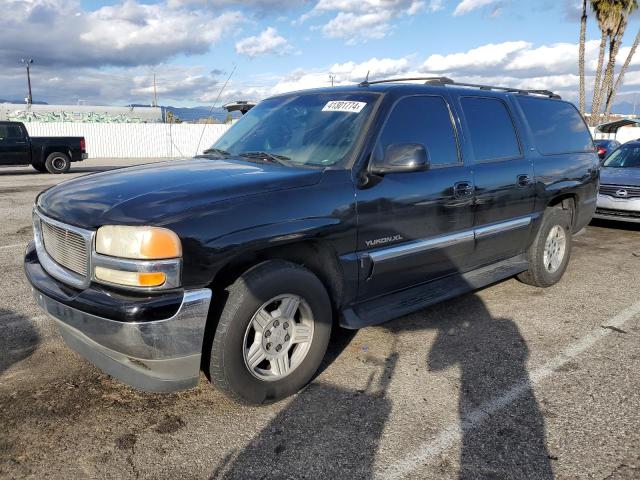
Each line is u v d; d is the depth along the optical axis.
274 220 2.92
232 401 3.05
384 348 3.84
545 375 3.45
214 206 2.78
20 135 17.27
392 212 3.54
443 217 3.93
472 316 4.50
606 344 3.95
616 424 2.89
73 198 3.05
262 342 2.96
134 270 2.56
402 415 2.97
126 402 3.07
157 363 2.62
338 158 3.44
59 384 3.25
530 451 2.66
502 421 2.91
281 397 3.09
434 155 3.95
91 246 2.69
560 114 5.52
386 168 3.41
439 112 4.08
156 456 2.60
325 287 3.39
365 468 2.52
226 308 2.79
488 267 4.68
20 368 3.45
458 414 2.98
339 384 3.31
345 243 3.28
